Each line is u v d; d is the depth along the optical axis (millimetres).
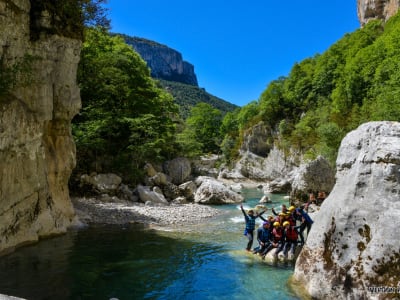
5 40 12625
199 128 96062
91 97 32781
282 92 87250
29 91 14055
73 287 9242
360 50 65688
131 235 16000
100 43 35781
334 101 61406
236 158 78875
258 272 10914
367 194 8367
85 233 16141
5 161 12227
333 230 8633
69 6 16922
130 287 9469
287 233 12547
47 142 16609
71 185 26016
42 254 12258
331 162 36156
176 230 17531
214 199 29297
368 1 91812
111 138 33656
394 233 7527
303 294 8805
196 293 9164
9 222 12516
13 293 8664
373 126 9078
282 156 65625
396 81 36031
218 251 13508
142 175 31484
